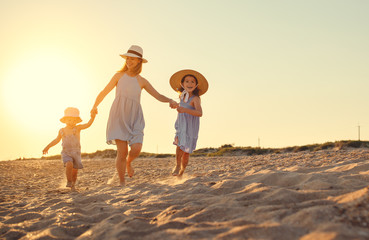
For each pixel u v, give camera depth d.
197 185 4.43
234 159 12.58
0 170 13.60
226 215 2.50
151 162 15.47
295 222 2.07
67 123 6.16
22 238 2.74
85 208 3.80
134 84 5.79
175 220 2.50
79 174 11.11
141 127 5.82
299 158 8.38
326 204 2.37
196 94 6.41
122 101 5.70
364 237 1.69
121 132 5.63
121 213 3.22
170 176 7.25
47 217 3.32
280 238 1.87
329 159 6.94
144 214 3.04
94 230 2.62
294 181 3.75
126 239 2.22
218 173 6.46
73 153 6.05
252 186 3.58
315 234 1.82
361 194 2.30
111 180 7.65
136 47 5.85
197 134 6.25
